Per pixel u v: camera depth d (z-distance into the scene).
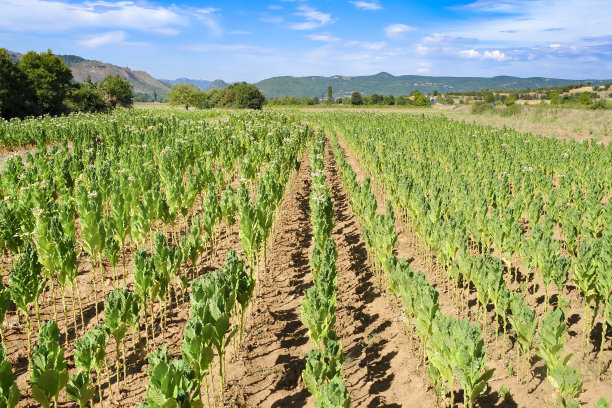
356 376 8.95
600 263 8.54
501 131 41.69
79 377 6.33
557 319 6.82
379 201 22.64
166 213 14.29
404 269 9.88
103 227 11.29
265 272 13.60
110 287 12.83
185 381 5.98
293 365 9.33
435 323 6.97
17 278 8.58
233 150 27.42
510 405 7.66
